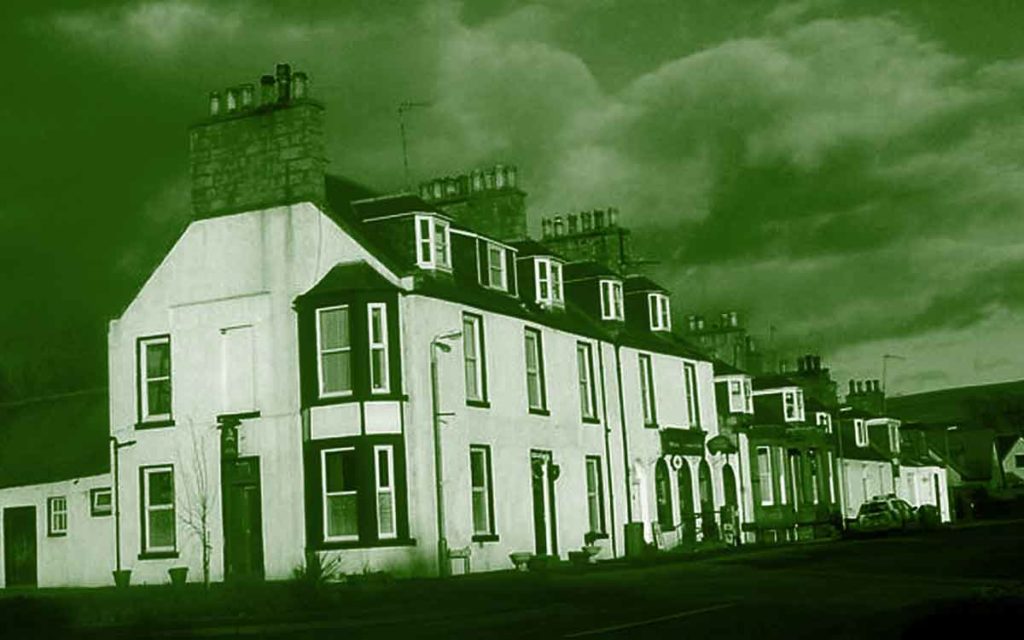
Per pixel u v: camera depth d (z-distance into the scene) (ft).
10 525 134.51
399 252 123.13
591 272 160.66
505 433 128.77
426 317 118.11
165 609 80.48
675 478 164.45
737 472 184.55
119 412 128.26
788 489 205.67
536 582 101.65
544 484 135.64
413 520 114.52
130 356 128.47
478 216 150.71
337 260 119.96
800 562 116.78
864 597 75.82
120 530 126.41
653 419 161.58
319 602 82.89
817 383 262.67
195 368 124.67
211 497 121.60
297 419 118.73
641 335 167.32
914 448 303.48
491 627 66.13
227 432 120.98
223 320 123.85
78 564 129.59
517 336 134.31
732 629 59.57
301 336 118.32
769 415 219.00
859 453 256.11
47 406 146.92
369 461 113.70
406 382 116.16
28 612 77.71
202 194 126.93
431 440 116.26
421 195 153.48
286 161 123.34
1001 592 63.10
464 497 119.75
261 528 118.83
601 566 124.98
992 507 324.80
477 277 133.59
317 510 115.24
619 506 149.79
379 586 98.68
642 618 66.90
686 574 106.52
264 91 124.98
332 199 127.54
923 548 131.64
